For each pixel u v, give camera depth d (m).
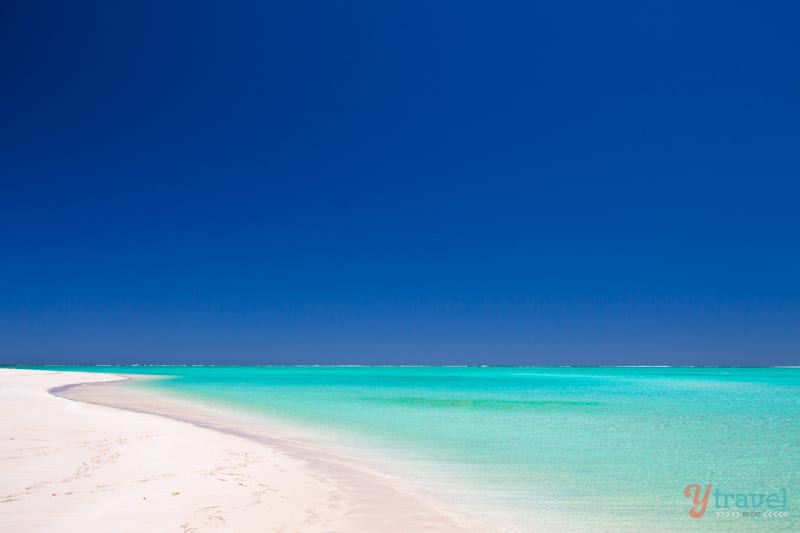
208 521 7.16
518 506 9.00
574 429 18.80
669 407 28.03
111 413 21.06
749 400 34.09
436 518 7.99
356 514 7.91
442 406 28.31
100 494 8.32
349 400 32.44
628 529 8.00
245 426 18.95
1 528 6.63
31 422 17.09
